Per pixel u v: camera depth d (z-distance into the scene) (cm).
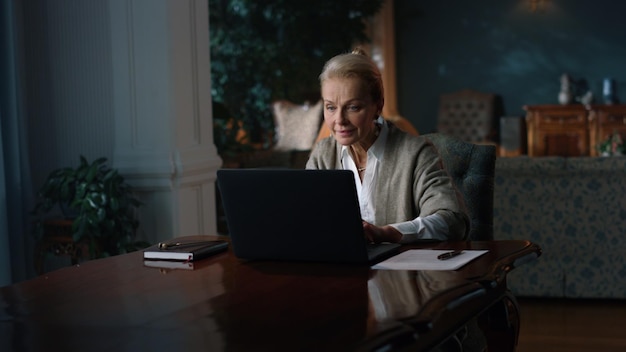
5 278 390
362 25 955
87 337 141
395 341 131
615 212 464
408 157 233
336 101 214
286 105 782
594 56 1066
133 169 406
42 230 394
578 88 1073
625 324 425
